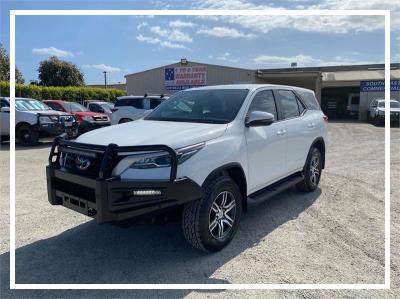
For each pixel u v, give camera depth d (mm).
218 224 3934
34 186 6617
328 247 4070
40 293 3213
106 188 3311
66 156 3879
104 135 3951
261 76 30531
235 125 4273
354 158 9797
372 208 5391
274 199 5840
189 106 4844
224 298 3129
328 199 5836
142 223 3518
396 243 4184
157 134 3830
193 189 3562
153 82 33188
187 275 3496
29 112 12594
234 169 4195
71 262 3754
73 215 5078
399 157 9961
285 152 5191
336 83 31266
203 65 31500
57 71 48281
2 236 4379
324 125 6492
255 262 3738
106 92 34750
